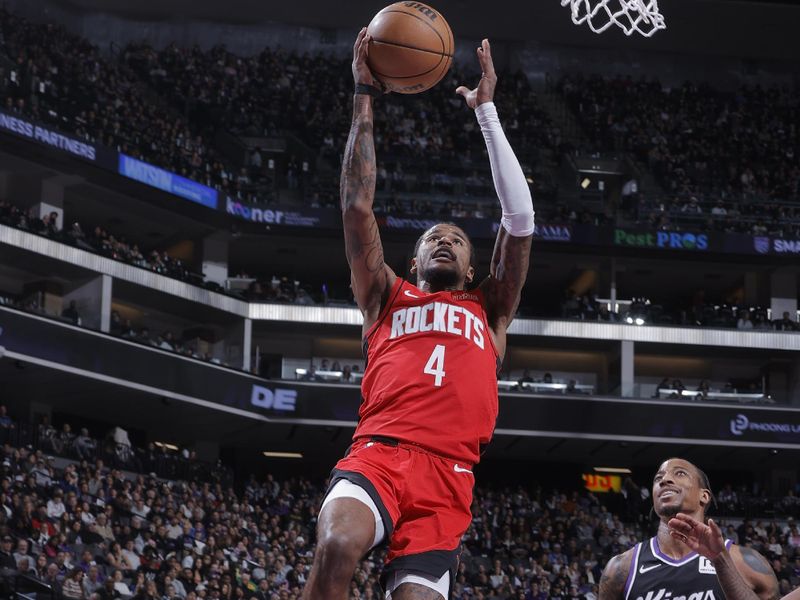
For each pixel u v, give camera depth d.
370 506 4.51
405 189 41.78
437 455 4.74
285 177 42.41
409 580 4.59
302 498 34.62
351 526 4.41
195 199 39.06
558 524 34.56
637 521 37.34
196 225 40.53
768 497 39.81
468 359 4.91
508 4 48.28
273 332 42.06
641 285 46.06
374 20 5.30
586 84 49.91
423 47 5.20
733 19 49.09
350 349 42.91
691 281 45.53
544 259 43.38
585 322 41.28
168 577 22.81
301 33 49.59
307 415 38.22
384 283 5.13
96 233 36.81
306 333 42.06
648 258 42.97
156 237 41.81
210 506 30.20
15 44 38.78
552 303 47.16
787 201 44.56
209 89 44.81
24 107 35.25
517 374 43.16
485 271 42.97
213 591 23.19
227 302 39.34
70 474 26.78
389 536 4.57
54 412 37.44
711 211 43.72
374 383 4.94
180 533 26.45
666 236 42.22
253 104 44.88
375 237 5.12
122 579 22.55
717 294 46.78
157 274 37.31
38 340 32.47
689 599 6.45
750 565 6.54
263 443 41.47
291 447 41.97
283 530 32.19
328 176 42.66
